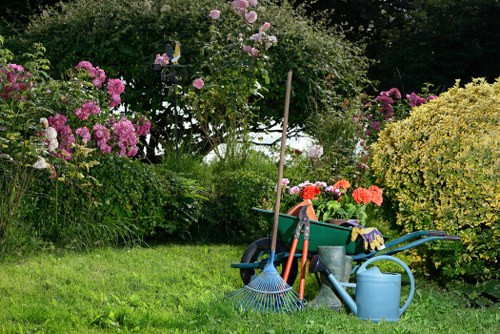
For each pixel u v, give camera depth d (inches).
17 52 447.8
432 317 217.9
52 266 261.4
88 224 304.0
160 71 411.5
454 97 272.2
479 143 246.8
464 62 650.8
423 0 685.9
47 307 205.3
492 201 239.9
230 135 380.5
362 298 211.3
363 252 236.2
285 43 429.7
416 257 263.7
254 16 406.0
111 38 419.2
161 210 332.5
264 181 350.6
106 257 285.9
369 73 689.0
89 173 311.9
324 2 668.7
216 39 416.5
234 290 240.4
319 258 217.0
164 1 434.0
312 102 438.3
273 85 423.5
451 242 248.1
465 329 205.2
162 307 214.4
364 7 682.2
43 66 310.5
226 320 198.8
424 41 673.0
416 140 266.5
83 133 307.1
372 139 435.2
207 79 393.7
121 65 418.9
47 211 298.0
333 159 378.9
